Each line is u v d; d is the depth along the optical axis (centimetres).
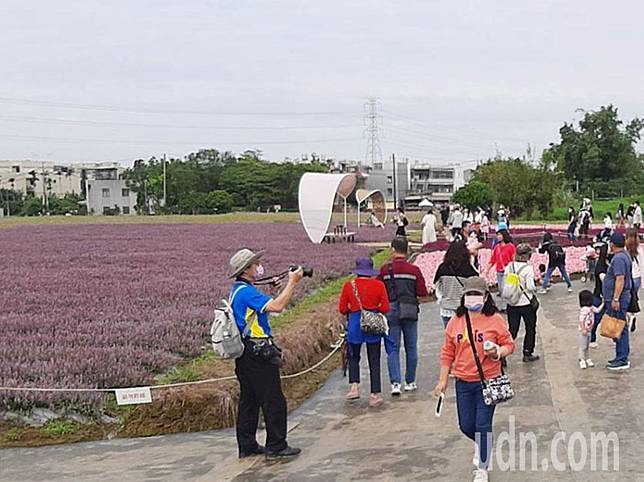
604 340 1534
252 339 893
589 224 4978
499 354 752
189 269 2789
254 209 11356
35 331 1516
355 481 785
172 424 1066
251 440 910
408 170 14550
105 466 900
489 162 8931
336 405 1155
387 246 4166
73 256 3566
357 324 1150
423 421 1024
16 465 913
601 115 10738
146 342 1380
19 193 13262
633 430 913
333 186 4369
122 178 13288
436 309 2148
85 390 1086
